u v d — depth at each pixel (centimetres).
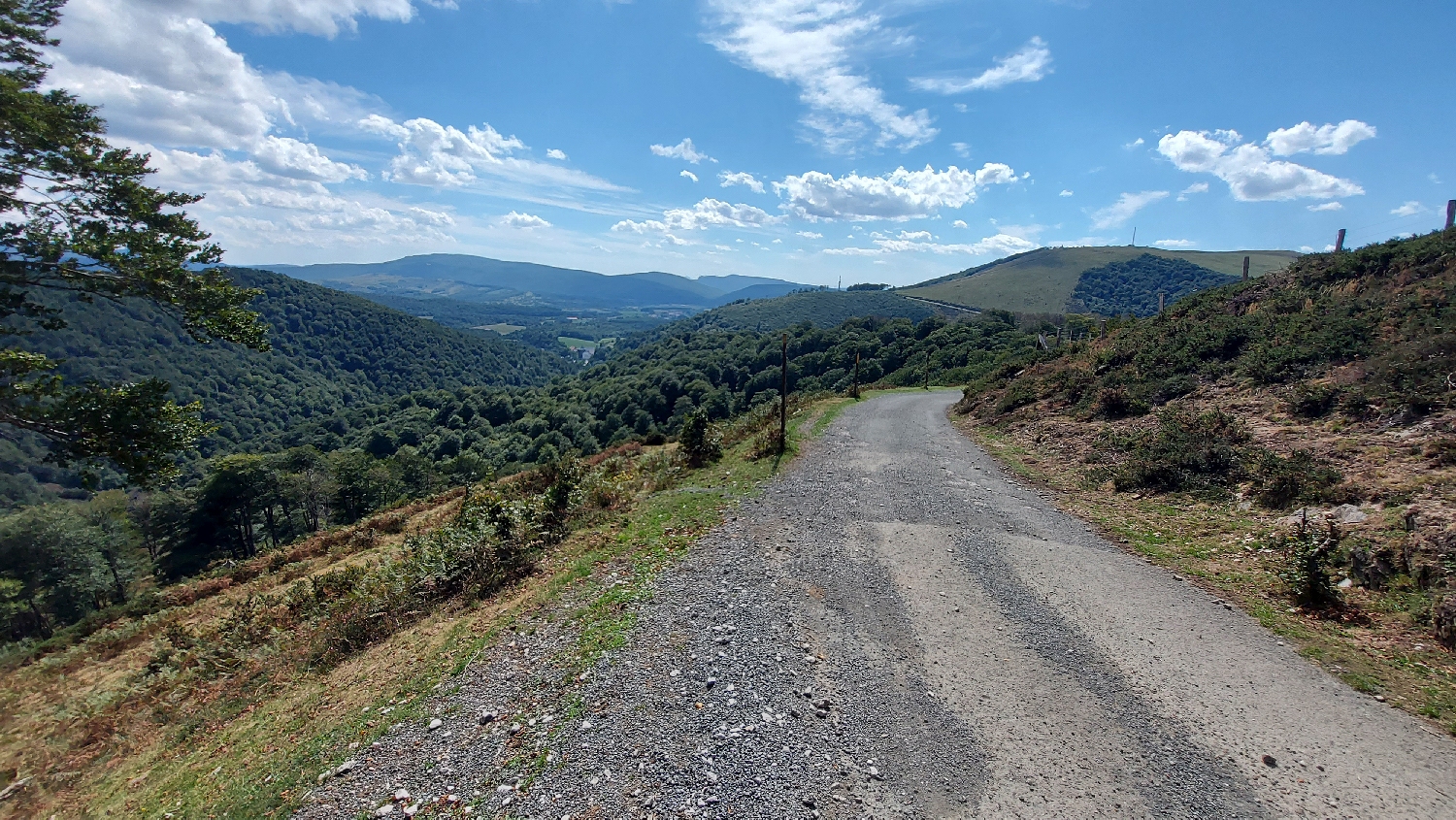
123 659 1244
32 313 873
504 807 403
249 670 884
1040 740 456
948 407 2566
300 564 1881
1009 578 755
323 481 4812
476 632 706
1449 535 629
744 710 493
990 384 2497
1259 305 1736
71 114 930
